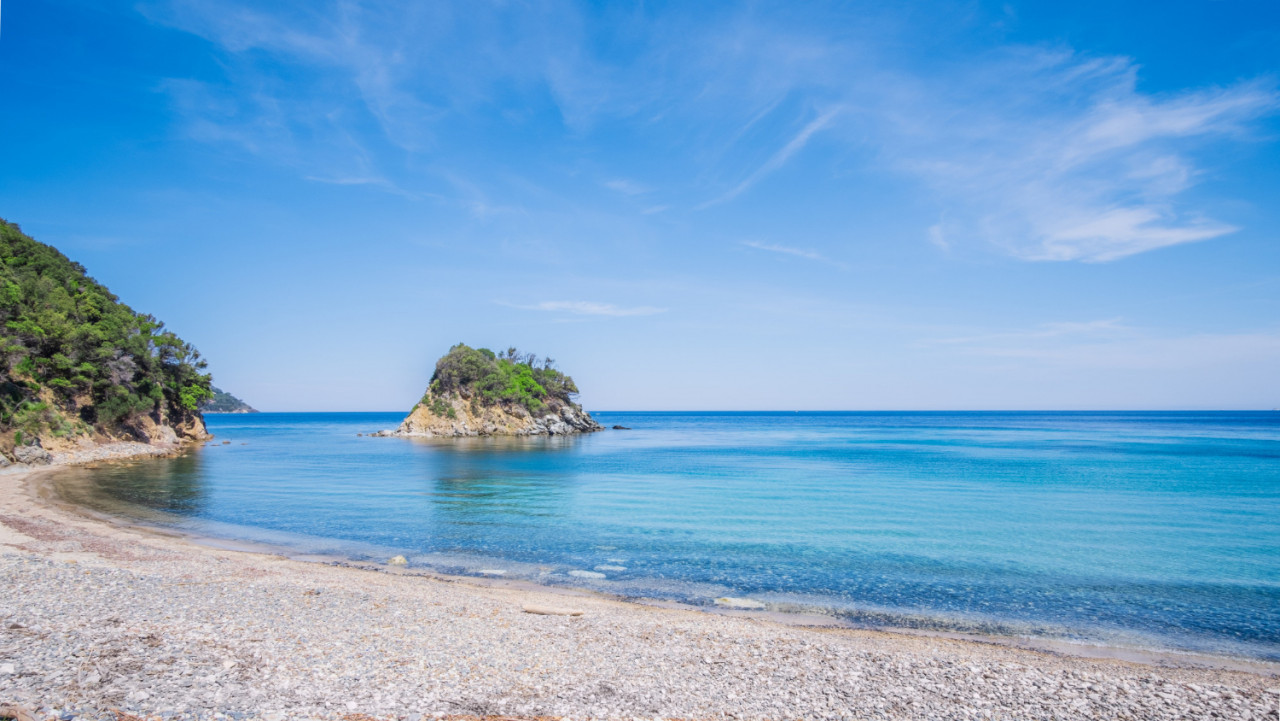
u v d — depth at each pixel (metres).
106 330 74.56
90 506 34.47
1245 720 11.11
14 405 56.78
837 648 14.32
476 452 87.06
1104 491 45.03
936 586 20.81
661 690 11.62
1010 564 23.72
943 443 110.81
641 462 71.25
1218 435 134.50
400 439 121.00
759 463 70.12
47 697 9.64
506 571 22.25
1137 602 19.19
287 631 13.99
